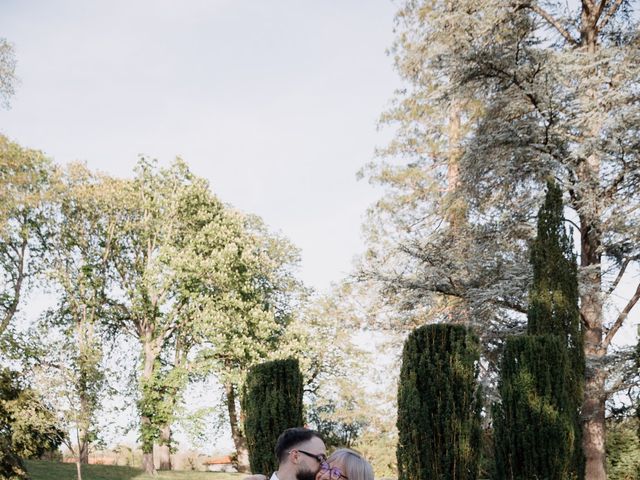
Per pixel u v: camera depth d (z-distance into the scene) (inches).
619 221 629.3
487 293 628.4
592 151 620.7
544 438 361.7
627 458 757.9
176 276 1061.8
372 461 1140.5
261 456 354.9
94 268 1099.3
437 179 964.0
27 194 984.3
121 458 1284.4
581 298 631.8
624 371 597.9
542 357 371.6
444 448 329.1
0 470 768.9
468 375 338.0
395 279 690.8
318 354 1242.0
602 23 752.3
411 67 890.7
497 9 674.2
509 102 650.8
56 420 805.2
